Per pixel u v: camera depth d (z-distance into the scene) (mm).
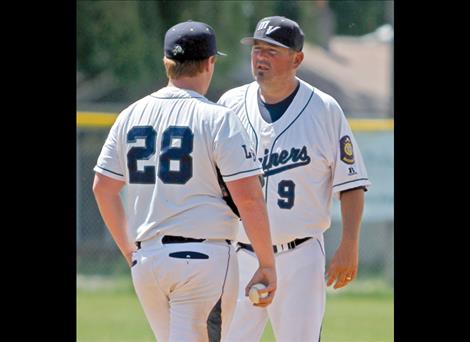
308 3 60469
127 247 18578
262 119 20906
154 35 57469
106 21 56844
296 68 20781
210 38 17734
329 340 34156
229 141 16953
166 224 17172
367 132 49469
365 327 38000
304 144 20500
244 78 61219
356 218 20531
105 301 46656
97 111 55312
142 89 60000
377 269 54281
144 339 34094
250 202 16922
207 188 17203
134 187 17609
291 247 20578
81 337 34469
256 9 58125
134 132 17609
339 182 20469
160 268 17031
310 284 20547
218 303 17141
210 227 17078
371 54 82812
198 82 17766
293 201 20531
